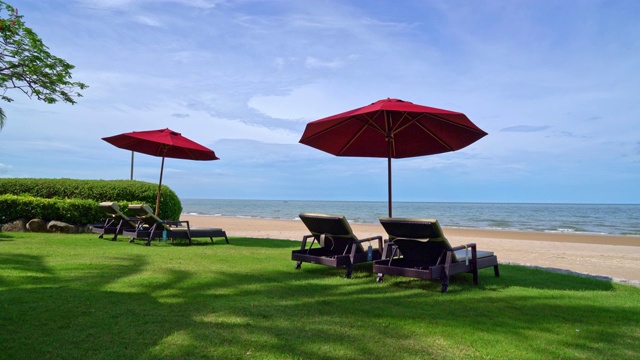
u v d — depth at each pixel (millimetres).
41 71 10773
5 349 2867
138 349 2943
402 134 8055
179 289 4895
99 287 4828
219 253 8320
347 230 6176
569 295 5164
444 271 5336
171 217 14336
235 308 4098
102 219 12594
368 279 6102
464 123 6043
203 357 2840
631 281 6555
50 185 13938
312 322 3713
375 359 2887
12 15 10188
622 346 3291
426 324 3746
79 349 2914
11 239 9633
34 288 4660
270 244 10430
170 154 12641
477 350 3119
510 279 6367
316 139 7918
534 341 3350
